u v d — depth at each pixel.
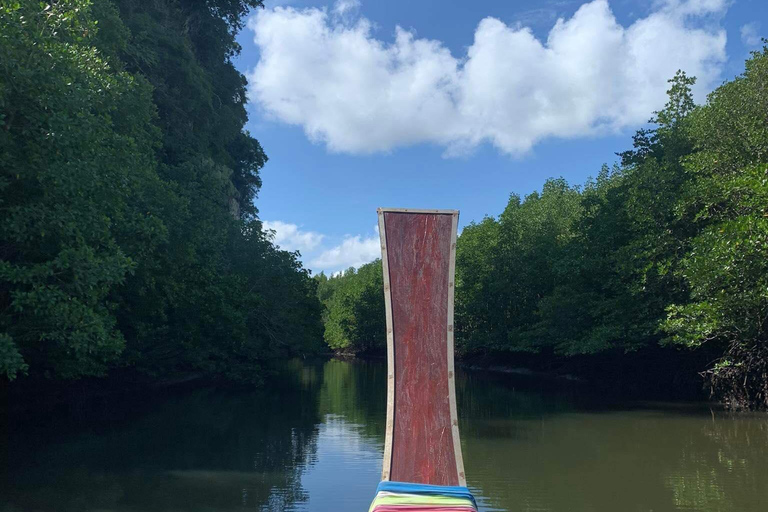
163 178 26.89
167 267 20.67
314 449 14.14
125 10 28.70
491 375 39.72
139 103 17.50
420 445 6.11
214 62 41.38
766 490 10.55
